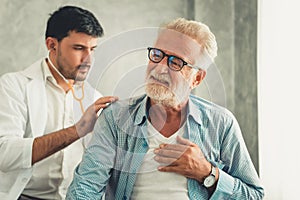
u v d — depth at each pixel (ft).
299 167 8.13
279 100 8.78
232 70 10.91
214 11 11.02
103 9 10.99
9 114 7.48
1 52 10.46
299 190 8.11
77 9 7.92
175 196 4.98
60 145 6.91
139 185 5.02
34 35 10.61
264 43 9.22
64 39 7.78
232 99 10.88
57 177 7.60
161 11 11.30
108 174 5.03
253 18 10.22
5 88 7.66
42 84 7.89
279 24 8.79
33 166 7.25
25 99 7.75
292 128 8.32
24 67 10.56
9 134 7.34
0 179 7.17
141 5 11.21
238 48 10.77
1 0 10.47
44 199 7.60
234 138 5.30
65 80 7.95
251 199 5.33
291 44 8.37
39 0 10.63
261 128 9.30
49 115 7.89
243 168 5.39
